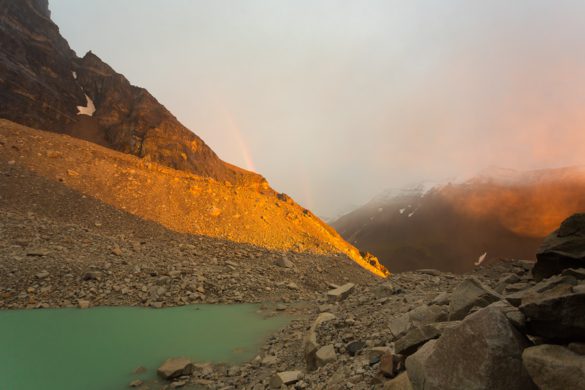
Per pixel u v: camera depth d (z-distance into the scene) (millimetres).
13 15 61750
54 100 56156
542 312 4645
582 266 7770
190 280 21766
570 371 3980
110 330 14016
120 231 31750
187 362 10742
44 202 31062
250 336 14648
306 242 42344
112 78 68000
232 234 39094
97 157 43500
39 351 11375
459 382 4785
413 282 18422
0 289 16375
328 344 10672
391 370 6801
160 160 54688
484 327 4859
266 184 66500
